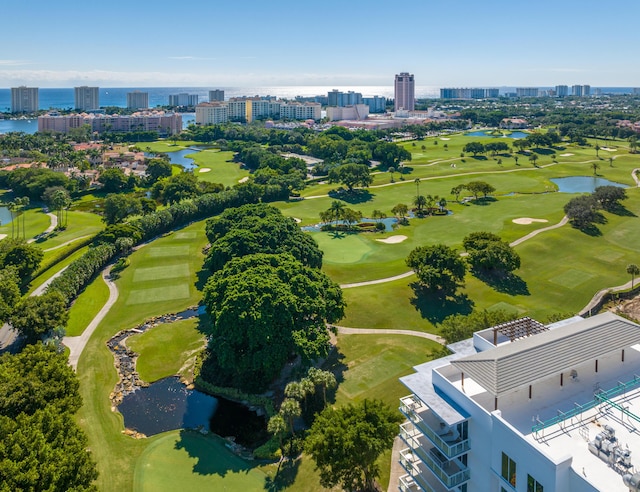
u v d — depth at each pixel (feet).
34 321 247.09
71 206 557.74
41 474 127.65
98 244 381.40
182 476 169.89
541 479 96.37
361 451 148.25
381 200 557.74
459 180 641.40
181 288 322.14
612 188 469.57
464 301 289.33
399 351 241.14
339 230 448.65
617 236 396.78
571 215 424.46
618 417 110.73
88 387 220.64
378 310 280.31
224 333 214.48
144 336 264.11
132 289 321.11
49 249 400.47
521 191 575.79
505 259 310.86
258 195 544.21
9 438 133.80
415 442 129.90
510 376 111.86
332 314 241.35
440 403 119.24
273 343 209.77
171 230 453.17
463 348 143.64
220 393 217.77
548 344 120.98
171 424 199.21
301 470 169.89
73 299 307.37
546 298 294.87
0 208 554.87
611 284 311.27
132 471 172.35
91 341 259.60
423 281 295.89
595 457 98.58
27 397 166.71
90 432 192.13
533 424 110.01
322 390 205.87
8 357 196.03
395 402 201.98
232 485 165.17
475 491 117.80
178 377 230.89
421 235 422.41
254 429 196.03
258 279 229.25
